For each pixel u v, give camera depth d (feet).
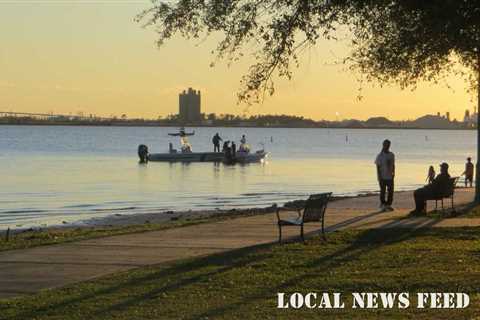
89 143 560.20
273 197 164.76
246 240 73.72
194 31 55.06
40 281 53.11
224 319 41.86
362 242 71.10
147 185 199.00
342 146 576.61
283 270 56.49
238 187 193.88
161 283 51.80
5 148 451.94
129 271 56.65
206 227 84.99
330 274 54.85
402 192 142.00
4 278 54.29
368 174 248.52
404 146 624.18
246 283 51.75
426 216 94.58
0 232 98.94
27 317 42.50
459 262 59.57
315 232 79.30
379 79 65.67
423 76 65.57
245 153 329.52
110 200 156.66
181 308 44.45
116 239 75.10
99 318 42.16
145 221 110.42
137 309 44.21
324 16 54.60
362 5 54.13
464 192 135.44
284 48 54.65
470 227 82.99
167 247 69.26
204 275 54.60
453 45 55.57
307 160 347.56
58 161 314.14
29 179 214.07
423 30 54.80
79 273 56.08
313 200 70.85
